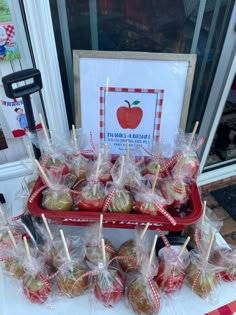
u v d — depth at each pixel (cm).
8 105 92
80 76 79
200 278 66
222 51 89
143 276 62
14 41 80
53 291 67
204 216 75
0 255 68
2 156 106
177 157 74
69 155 76
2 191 100
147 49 87
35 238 71
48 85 86
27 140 98
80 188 70
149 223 65
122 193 68
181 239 72
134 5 78
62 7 75
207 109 104
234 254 70
